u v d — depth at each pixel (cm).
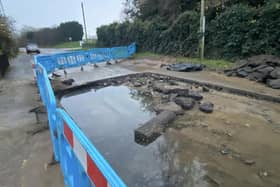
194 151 311
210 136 353
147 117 452
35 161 261
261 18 828
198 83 675
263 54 809
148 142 344
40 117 406
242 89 573
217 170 266
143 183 244
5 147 299
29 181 225
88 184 127
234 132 364
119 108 513
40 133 340
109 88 704
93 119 446
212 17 1070
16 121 392
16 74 941
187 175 258
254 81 652
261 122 402
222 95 572
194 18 1130
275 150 308
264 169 267
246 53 889
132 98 588
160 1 1536
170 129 384
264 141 333
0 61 958
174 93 580
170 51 1297
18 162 262
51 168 244
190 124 399
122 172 265
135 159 295
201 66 890
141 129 364
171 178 252
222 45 1002
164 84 691
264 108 471
